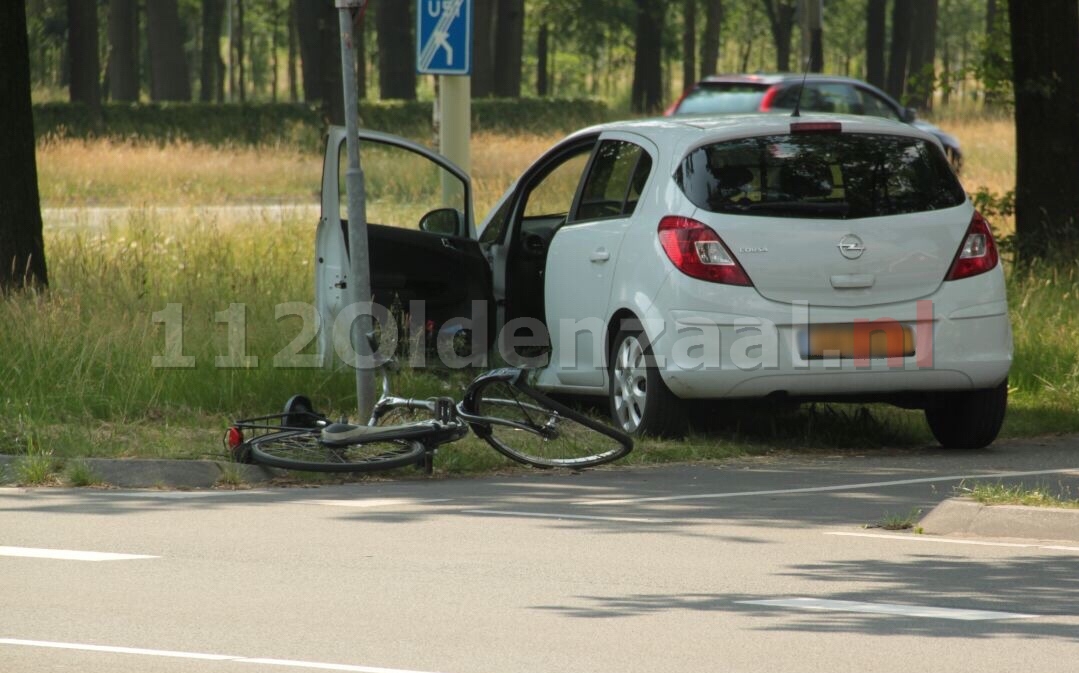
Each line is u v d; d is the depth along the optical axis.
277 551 17.08
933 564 16.62
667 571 16.22
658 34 146.50
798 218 23.59
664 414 24.11
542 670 12.38
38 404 25.84
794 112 25.17
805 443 25.36
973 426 24.80
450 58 33.03
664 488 21.48
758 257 23.36
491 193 55.12
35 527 18.45
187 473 21.73
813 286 23.45
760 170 23.91
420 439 22.47
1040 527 18.25
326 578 15.73
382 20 127.88
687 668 12.47
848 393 23.69
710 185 23.78
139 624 13.80
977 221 24.36
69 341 28.05
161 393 27.12
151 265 36.44
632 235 24.58
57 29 173.00
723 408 26.92
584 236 25.94
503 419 23.05
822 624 13.95
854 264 23.55
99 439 23.91
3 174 32.25
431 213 28.03
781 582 15.73
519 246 28.30
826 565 16.56
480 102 116.56
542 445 23.19
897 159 24.31
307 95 126.56
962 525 18.59
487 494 21.02
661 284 23.75
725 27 189.12
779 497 20.75
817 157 24.05
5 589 15.15
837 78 66.81
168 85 137.25
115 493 21.00
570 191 28.38
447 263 28.03
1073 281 35.75
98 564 16.34
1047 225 39.12
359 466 21.86
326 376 27.53
